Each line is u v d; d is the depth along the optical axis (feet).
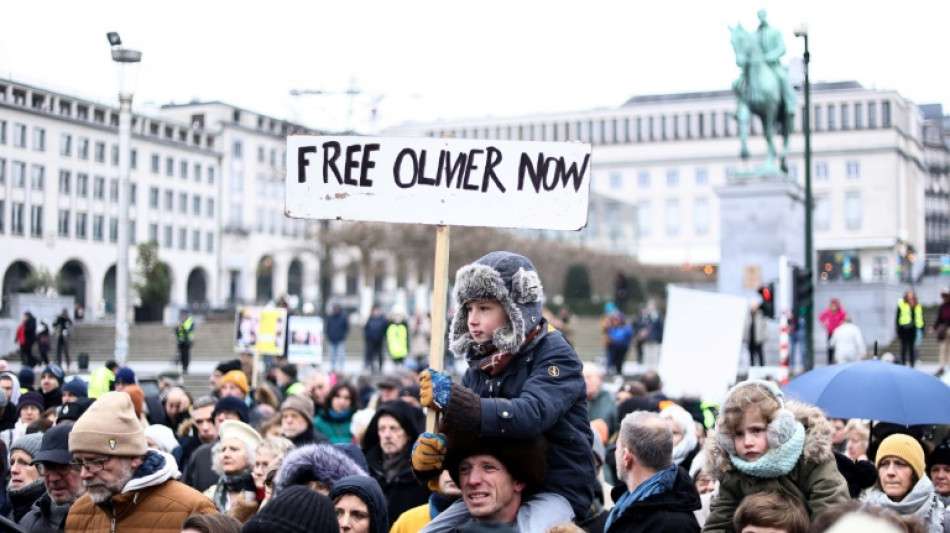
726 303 50.16
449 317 84.64
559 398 15.64
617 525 19.20
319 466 22.39
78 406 28.30
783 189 116.88
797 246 122.62
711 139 336.29
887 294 133.08
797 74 86.38
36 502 22.91
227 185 295.89
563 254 269.23
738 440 17.87
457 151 18.33
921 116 360.89
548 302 221.05
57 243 248.11
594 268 279.08
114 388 40.24
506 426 15.10
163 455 20.99
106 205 261.65
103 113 261.85
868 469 20.83
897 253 312.29
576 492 16.47
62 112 250.78
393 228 221.46
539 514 15.88
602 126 350.23
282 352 61.93
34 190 242.37
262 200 306.35
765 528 16.55
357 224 223.71
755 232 117.50
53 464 21.84
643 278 291.58
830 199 320.09
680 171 339.36
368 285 226.17
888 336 132.05
